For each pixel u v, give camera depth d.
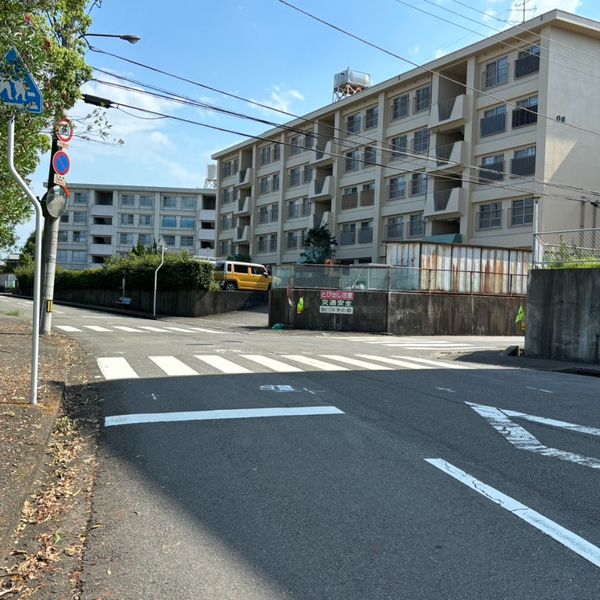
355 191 41.91
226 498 4.43
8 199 11.45
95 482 4.79
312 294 25.03
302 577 3.25
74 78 7.56
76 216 83.31
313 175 45.31
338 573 3.30
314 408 7.48
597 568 3.38
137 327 22.55
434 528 3.91
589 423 7.08
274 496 4.47
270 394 8.34
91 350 13.46
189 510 4.20
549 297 16.25
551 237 19.62
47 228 15.09
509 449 5.85
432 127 34.34
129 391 8.41
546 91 28.69
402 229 37.81
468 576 3.27
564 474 5.10
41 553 3.54
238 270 34.88
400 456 5.52
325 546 3.63
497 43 30.77
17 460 4.88
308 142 46.47
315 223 44.66
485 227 32.16
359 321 24.94
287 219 48.75
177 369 10.60
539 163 28.80
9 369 9.28
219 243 59.41
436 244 25.92
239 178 54.34
